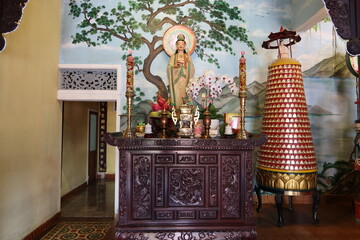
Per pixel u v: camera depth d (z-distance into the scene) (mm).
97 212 3934
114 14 3676
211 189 2295
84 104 5809
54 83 3471
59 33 3609
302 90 2953
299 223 2967
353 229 2805
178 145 2254
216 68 3682
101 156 6676
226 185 2301
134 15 3686
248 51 3729
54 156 3486
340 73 3828
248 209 2287
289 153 2785
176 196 2279
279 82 2951
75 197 4844
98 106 6715
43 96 3184
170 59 3314
